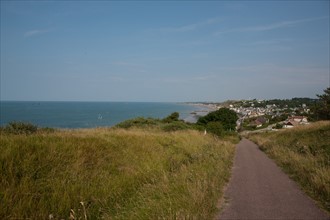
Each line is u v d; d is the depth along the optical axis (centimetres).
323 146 1405
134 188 754
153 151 1197
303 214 583
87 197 636
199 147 1592
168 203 591
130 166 928
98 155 909
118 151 1034
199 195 630
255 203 662
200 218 531
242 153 1844
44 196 596
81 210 581
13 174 634
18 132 1212
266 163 1345
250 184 867
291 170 1080
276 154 1565
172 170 973
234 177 980
